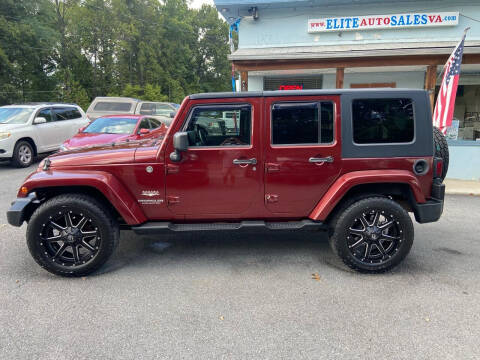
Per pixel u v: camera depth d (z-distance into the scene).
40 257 3.53
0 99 28.61
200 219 3.80
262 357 2.45
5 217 5.61
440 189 3.66
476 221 5.52
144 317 2.92
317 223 3.71
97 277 3.64
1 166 10.27
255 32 11.41
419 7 10.56
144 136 8.86
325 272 3.75
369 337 2.66
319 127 3.62
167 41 47.06
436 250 4.36
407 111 3.62
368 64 9.60
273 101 3.58
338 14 10.99
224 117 3.61
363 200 3.60
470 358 2.43
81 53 37.41
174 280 3.57
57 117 11.19
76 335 2.69
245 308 3.05
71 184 3.48
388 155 3.63
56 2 34.66
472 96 11.84
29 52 29.58
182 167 3.62
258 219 3.82
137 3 43.34
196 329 2.76
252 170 3.63
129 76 41.72
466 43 9.91
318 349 2.53
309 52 9.95
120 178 3.62
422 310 3.02
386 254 3.69
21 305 3.10
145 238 4.76
